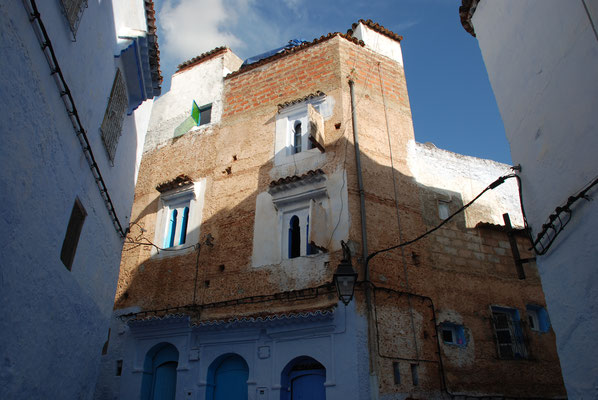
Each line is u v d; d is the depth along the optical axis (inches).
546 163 301.7
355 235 512.7
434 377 482.6
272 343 497.0
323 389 467.5
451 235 588.7
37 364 280.2
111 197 412.2
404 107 647.8
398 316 492.1
